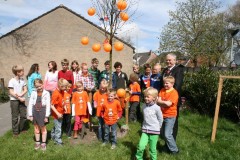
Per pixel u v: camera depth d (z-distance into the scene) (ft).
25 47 88.43
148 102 16.99
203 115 32.86
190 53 112.98
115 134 20.34
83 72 27.37
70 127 22.91
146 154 18.98
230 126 27.71
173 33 116.67
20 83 23.07
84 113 22.63
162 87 19.75
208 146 20.97
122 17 23.07
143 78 29.81
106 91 21.42
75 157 18.31
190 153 19.31
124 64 91.45
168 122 18.17
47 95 20.10
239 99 29.76
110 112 20.29
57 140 20.85
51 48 89.45
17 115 23.03
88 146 20.71
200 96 33.86
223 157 18.72
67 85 20.89
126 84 28.86
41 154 18.74
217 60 118.01
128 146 20.57
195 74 37.73
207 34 114.93
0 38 87.35
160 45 117.60
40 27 88.89
